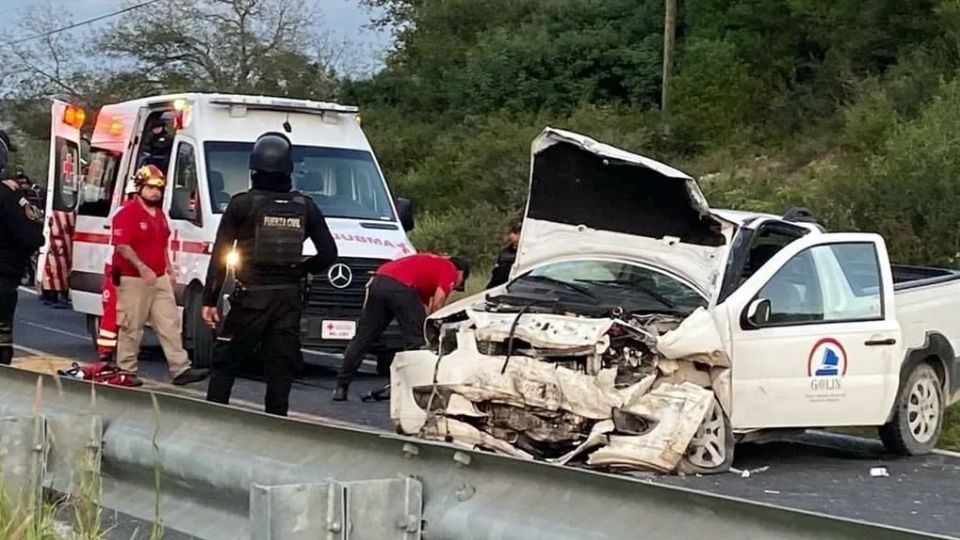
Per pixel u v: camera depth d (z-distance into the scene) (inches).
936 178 864.9
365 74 2010.3
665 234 416.2
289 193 388.8
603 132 1454.2
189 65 2015.3
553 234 435.5
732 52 1470.2
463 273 521.0
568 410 370.6
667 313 399.5
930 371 444.5
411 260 514.0
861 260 423.5
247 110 619.5
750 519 160.7
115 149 667.4
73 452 270.4
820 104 1373.0
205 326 577.6
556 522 185.3
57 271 724.0
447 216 1299.2
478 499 199.2
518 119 1599.4
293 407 510.0
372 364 672.4
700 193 398.9
